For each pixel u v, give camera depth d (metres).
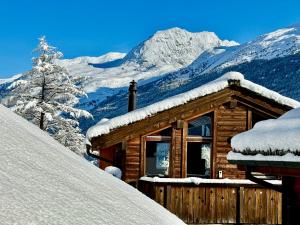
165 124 14.37
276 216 13.80
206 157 14.97
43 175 2.50
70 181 2.74
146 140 14.35
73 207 2.26
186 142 14.39
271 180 13.93
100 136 14.17
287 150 5.59
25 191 2.12
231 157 6.93
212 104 14.48
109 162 14.89
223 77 14.56
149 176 14.66
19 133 3.06
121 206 2.89
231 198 13.91
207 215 13.80
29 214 1.89
